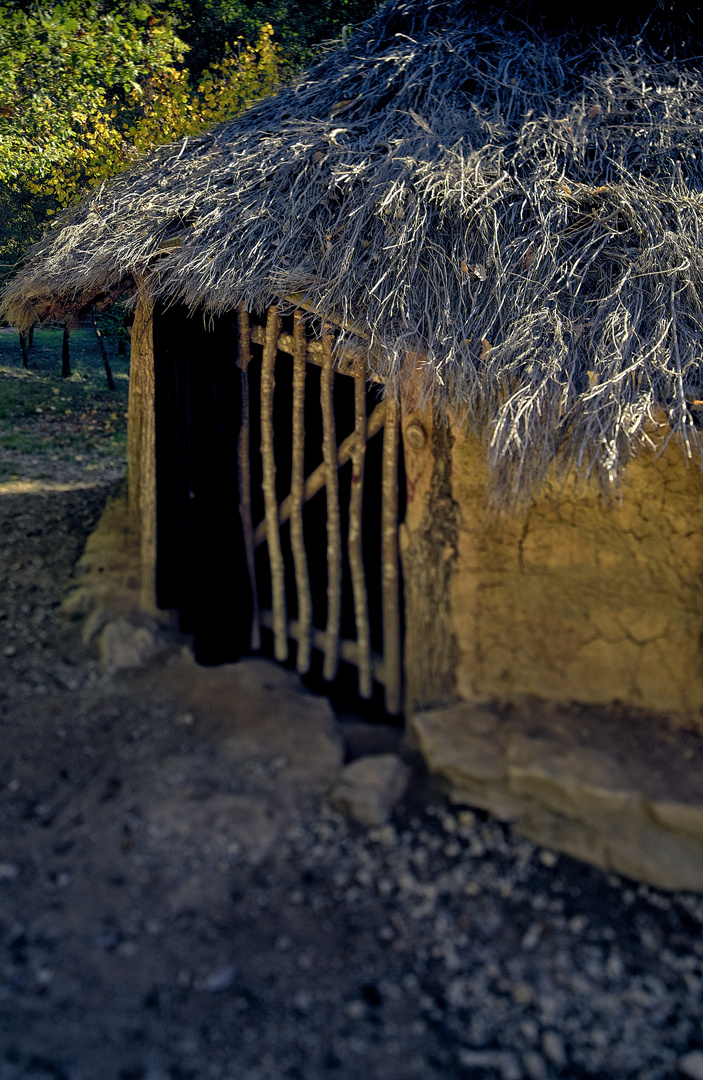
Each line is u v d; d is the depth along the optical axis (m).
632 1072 2.54
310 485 4.46
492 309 3.74
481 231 3.83
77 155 10.28
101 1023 2.53
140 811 3.40
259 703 4.12
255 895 3.09
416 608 4.01
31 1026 2.49
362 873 3.24
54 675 4.40
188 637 4.80
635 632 3.66
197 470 4.38
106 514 6.40
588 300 3.75
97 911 2.93
